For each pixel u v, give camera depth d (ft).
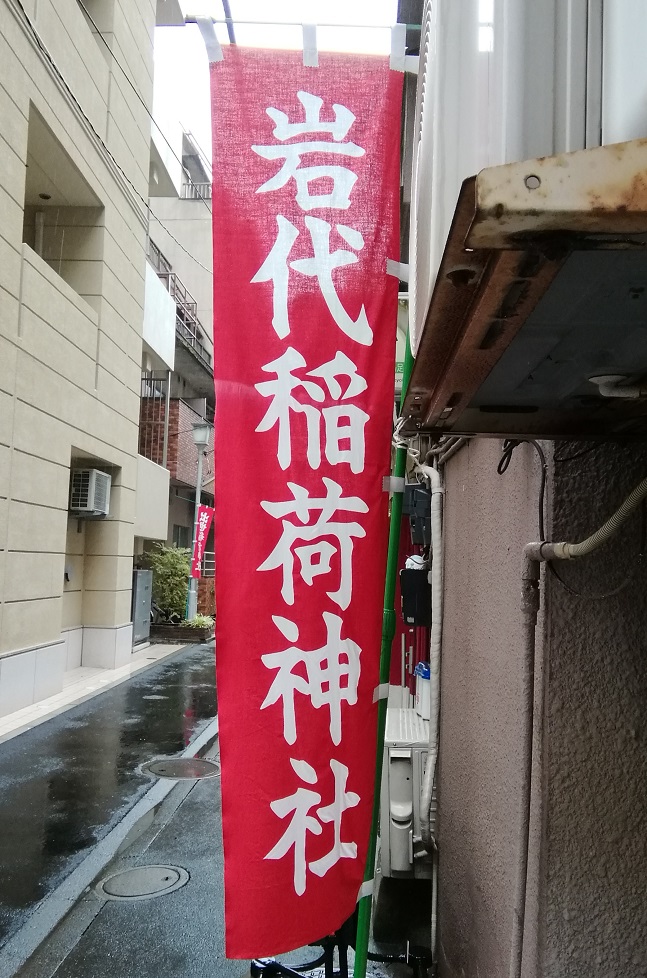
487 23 3.81
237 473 7.15
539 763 6.06
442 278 3.34
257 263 7.36
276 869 6.88
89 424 38.70
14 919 13.73
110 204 41.45
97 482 40.88
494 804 7.96
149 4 47.83
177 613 62.54
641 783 5.81
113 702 34.09
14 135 28.84
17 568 30.45
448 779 11.39
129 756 25.25
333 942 10.65
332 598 7.16
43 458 32.65
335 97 7.52
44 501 32.86
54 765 23.91
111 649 43.68
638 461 5.90
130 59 44.32
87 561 44.34
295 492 7.16
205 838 17.99
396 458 8.91
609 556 5.91
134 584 52.65
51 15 32.63
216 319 7.27
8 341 29.12
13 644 30.55
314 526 7.16
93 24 40.91
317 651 7.11
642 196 2.69
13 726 28.55
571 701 5.89
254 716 6.98
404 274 7.49
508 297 3.26
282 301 7.31
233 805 6.91
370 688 7.24
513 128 3.42
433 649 12.16
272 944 6.75
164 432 65.36
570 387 4.82
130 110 44.47
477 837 8.92
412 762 13.44
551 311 3.53
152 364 68.90
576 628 5.92
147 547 70.38
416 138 6.45
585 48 3.43
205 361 77.20
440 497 12.08
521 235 2.82
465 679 10.16
